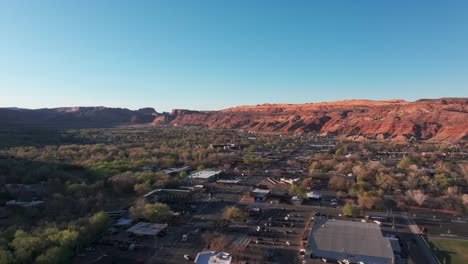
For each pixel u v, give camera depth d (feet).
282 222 437.99
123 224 413.18
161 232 399.85
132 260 328.08
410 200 530.27
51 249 313.73
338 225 394.32
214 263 313.94
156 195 534.78
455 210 498.69
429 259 346.13
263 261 329.93
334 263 332.19
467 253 358.84
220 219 446.19
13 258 299.79
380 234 371.76
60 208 448.65
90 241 369.71
